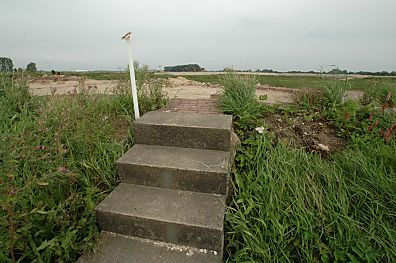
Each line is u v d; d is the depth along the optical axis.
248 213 2.11
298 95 3.68
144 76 3.93
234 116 3.27
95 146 2.64
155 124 2.68
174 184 2.34
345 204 2.04
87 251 1.90
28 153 2.06
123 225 2.08
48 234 1.86
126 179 2.44
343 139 2.88
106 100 3.58
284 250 1.87
